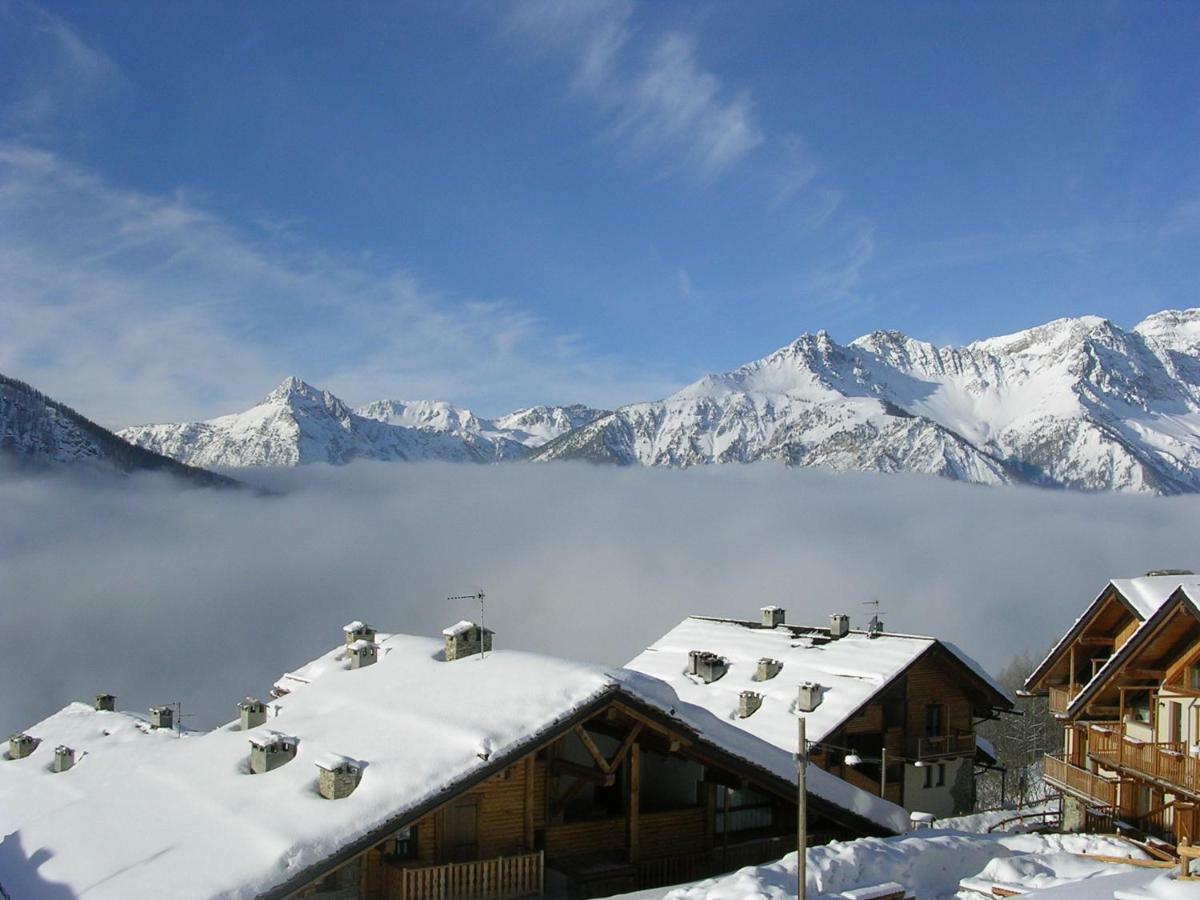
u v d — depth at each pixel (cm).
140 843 2356
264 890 2078
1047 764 3722
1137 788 3278
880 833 2988
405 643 3522
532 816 2717
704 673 4528
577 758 2969
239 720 3288
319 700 3116
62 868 2341
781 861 2419
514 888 2567
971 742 4394
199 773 2688
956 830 2981
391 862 2511
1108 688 3234
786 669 4400
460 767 2403
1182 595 2930
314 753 2600
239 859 2169
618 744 2969
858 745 4069
